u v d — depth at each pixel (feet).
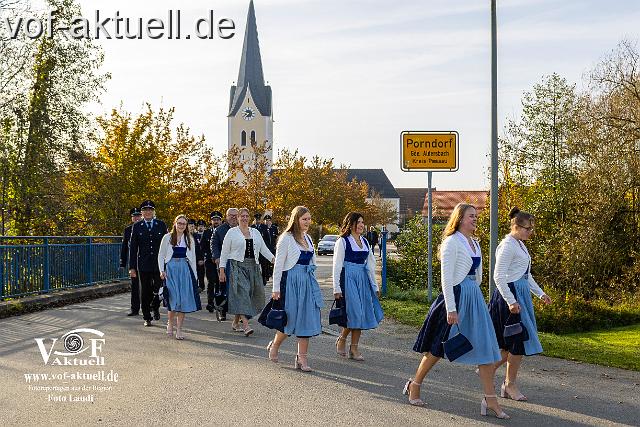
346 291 29.40
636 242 67.82
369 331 37.78
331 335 36.40
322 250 175.01
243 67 350.84
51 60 86.58
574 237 66.74
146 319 39.55
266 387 24.06
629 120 70.95
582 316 45.85
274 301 27.86
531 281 23.93
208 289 46.91
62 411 20.42
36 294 47.98
